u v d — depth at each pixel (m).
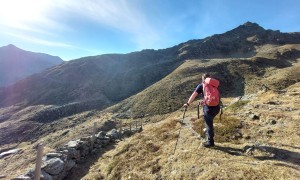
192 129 14.36
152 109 152.25
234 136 12.21
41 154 8.47
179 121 17.06
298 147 9.86
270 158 9.27
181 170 9.77
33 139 146.38
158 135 14.89
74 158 15.52
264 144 10.56
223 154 10.02
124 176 11.35
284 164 8.57
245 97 24.30
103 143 18.42
